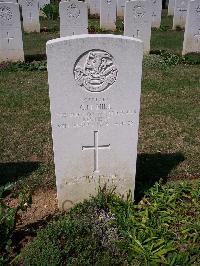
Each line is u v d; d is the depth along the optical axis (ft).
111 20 16.60
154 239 4.08
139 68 4.04
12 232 4.10
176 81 9.62
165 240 4.08
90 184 4.70
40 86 9.22
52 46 3.79
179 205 4.73
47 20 19.08
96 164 4.58
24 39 14.84
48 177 5.39
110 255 3.88
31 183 5.24
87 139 4.38
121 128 4.37
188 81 9.62
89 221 4.22
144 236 4.09
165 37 15.19
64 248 3.71
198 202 4.75
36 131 6.85
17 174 5.47
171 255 3.94
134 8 11.60
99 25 17.28
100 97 4.15
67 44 3.80
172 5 20.18
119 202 4.60
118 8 19.43
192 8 11.23
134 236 4.09
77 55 3.88
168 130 6.92
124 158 4.57
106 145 4.46
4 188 4.54
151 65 10.93
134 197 4.97
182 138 6.61
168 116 7.53
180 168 5.65
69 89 4.04
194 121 7.29
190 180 5.39
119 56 3.95
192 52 11.87
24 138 6.57
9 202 4.91
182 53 12.00
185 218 4.45
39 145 6.33
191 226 4.32
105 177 4.69
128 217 4.40
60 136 4.30
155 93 8.78
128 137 4.43
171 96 8.61
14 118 7.41
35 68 10.63
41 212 4.73
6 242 3.99
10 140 6.49
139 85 4.14
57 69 3.91
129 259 3.89
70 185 4.66
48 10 19.26
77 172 4.58
